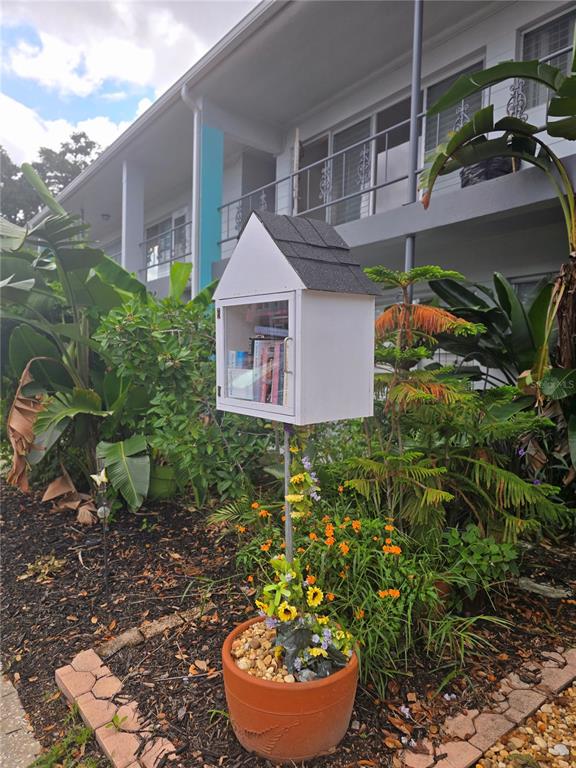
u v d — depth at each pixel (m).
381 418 2.92
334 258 1.93
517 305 4.02
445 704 1.97
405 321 2.64
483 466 2.63
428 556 2.37
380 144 7.22
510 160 5.20
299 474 2.02
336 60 6.59
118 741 1.80
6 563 3.38
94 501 4.22
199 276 7.69
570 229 3.68
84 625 2.61
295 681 1.65
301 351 1.77
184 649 2.34
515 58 5.56
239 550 3.03
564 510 2.65
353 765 1.68
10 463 5.26
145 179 10.66
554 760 1.74
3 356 5.18
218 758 1.72
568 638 2.44
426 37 6.19
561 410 3.55
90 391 4.24
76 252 4.04
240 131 7.99
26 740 1.91
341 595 2.22
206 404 3.67
